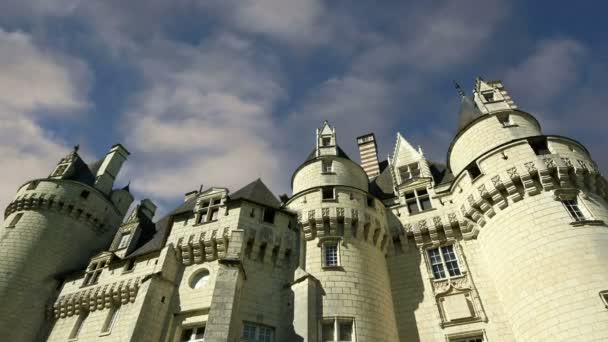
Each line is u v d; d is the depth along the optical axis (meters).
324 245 22.58
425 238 24.05
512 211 20.30
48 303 27.02
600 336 15.09
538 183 20.39
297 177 27.78
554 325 16.39
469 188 23.05
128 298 23.66
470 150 24.67
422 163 28.28
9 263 27.88
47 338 25.06
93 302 24.83
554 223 18.70
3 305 25.86
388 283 22.61
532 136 22.12
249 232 22.97
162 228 28.75
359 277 21.06
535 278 17.86
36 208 31.62
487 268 21.31
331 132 30.75
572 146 21.97
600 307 15.70
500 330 19.03
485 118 25.14
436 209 24.62
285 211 24.86
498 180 21.16
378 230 23.95
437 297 21.27
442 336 19.80
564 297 16.59
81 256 31.44
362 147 37.25
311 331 18.23
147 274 23.77
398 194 26.72
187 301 21.09
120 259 26.53
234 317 18.11
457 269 22.27
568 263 17.28
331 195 24.97
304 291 19.84
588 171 20.39
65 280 28.27
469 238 22.88
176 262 23.17
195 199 29.64
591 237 17.75
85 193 34.12
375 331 19.14
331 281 20.55
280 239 23.48
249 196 26.23
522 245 19.03
